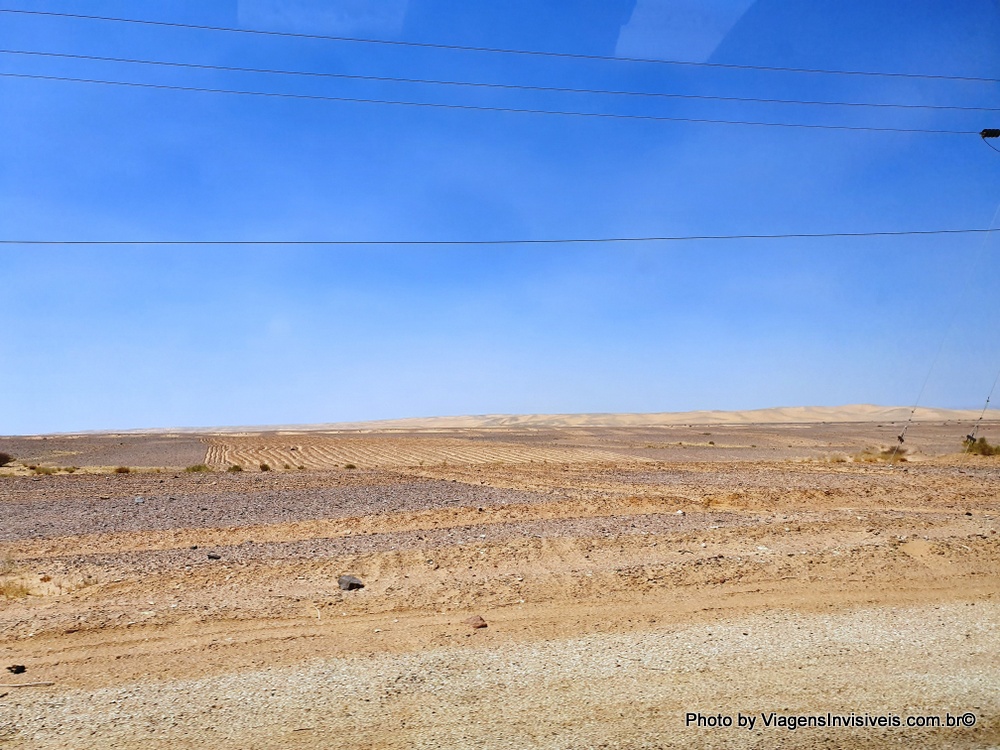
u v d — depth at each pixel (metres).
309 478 35.22
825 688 6.74
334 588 10.66
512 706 6.34
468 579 10.91
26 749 5.67
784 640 8.02
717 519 16.83
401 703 6.41
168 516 21.09
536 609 9.38
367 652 7.80
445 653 7.71
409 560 12.33
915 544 12.48
